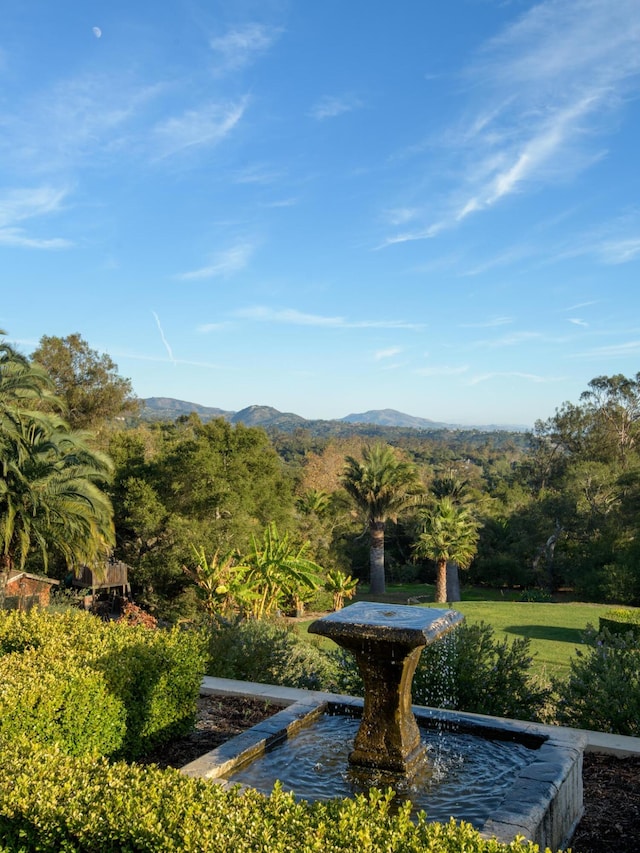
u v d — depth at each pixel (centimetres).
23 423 2300
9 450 2186
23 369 2214
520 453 14138
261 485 3934
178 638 655
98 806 319
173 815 308
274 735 538
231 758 491
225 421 4025
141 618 1936
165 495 3550
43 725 480
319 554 4538
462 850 283
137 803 318
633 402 6806
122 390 4975
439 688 709
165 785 343
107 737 528
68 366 4775
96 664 554
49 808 316
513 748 541
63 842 304
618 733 633
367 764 491
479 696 706
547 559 4994
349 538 5469
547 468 7194
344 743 543
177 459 3544
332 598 3925
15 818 315
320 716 609
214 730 633
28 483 2152
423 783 476
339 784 474
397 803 446
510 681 717
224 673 806
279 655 841
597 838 450
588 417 6981
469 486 5416
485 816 427
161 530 3406
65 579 3297
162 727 588
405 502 4666
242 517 3472
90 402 4803
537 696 718
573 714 675
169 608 3253
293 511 4431
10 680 507
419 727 588
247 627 902
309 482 6266
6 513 2223
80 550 2391
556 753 491
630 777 536
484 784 475
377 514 4672
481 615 2908
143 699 569
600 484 4916
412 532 5144
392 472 4578
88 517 2317
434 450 14212
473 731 570
